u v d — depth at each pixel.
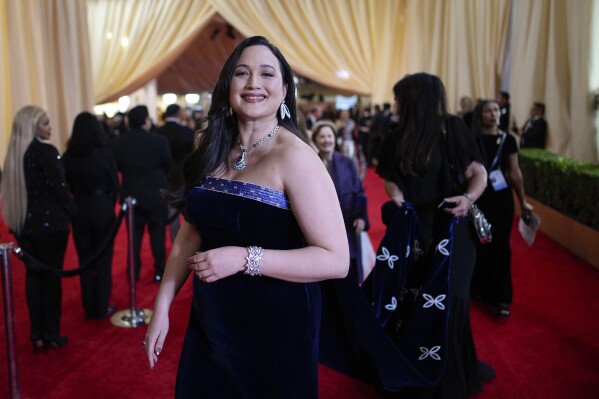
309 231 1.61
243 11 12.03
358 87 12.39
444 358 2.48
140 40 12.44
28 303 3.63
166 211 5.16
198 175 1.76
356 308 2.01
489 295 4.16
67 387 3.17
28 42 8.94
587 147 7.09
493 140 4.12
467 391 2.72
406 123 2.73
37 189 3.60
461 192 2.71
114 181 4.21
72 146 4.12
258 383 1.73
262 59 1.70
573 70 7.20
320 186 1.62
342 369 2.20
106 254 4.21
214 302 1.74
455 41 11.11
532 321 4.07
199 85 15.79
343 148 5.43
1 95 8.84
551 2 7.82
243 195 1.65
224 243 1.72
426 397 2.61
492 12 10.60
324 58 12.17
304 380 1.74
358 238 3.92
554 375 3.23
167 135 5.80
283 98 1.76
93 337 3.91
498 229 4.10
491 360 3.43
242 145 1.74
